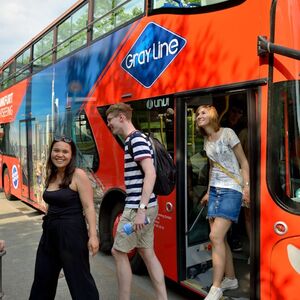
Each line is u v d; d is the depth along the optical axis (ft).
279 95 10.64
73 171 11.19
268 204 10.84
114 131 12.23
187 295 15.28
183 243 14.06
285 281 10.52
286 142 10.59
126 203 12.11
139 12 16.42
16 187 35.99
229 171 12.15
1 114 41.34
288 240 10.46
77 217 11.12
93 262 19.24
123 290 12.30
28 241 23.15
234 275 13.23
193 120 13.97
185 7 13.73
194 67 13.25
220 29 12.32
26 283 16.40
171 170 12.07
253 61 11.23
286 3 10.56
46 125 27.45
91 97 20.33
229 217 12.07
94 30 20.43
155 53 15.20
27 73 32.14
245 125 12.93
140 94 16.10
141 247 12.30
